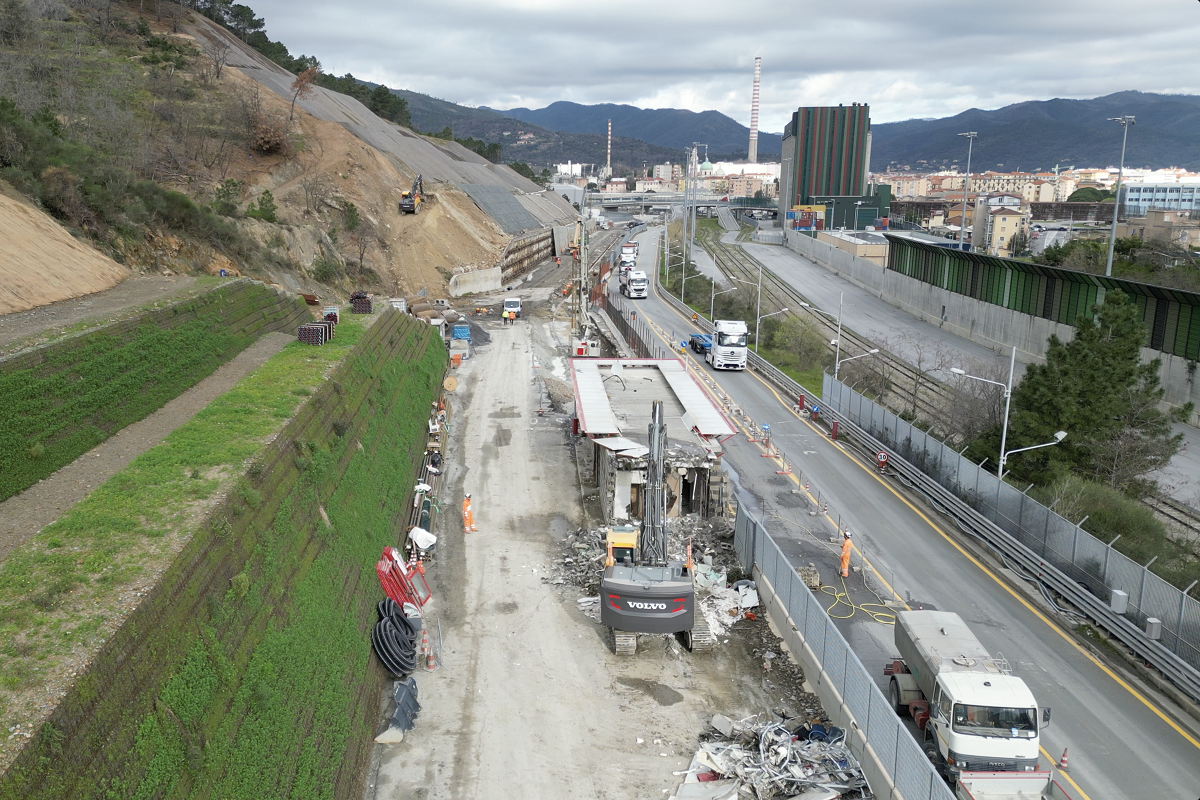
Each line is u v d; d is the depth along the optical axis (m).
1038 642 24.33
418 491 31.83
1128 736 19.91
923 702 19.62
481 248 100.44
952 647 18.67
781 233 171.12
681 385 40.31
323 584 19.03
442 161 133.62
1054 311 61.81
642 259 142.62
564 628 24.81
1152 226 123.50
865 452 43.25
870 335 77.62
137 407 22.11
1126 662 23.34
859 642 24.12
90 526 14.66
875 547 31.09
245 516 16.69
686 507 33.34
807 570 27.75
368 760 18.33
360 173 95.06
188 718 12.20
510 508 33.97
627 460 30.48
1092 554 26.02
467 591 26.88
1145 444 34.25
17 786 8.81
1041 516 28.69
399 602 23.30
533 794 17.73
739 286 103.62
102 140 65.25
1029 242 139.38
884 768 17.31
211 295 29.53
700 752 19.08
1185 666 21.34
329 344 31.88
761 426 47.38
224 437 19.72
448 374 56.53
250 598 15.44
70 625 11.53
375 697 19.83
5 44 82.69
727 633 24.92
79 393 19.83
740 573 28.25
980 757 16.72
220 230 53.72
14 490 16.69
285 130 92.38
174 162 73.56
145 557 13.59
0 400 16.98
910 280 90.50
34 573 13.02
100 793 10.04
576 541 30.64
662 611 22.67
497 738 19.56
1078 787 18.00
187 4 148.75
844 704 19.83
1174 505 36.62
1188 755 19.23
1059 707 21.02
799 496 36.25
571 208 193.25
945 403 54.06
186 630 13.13
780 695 21.83
